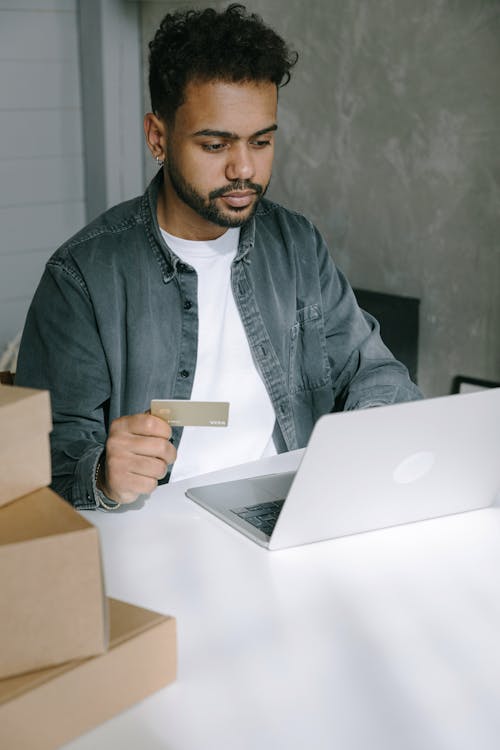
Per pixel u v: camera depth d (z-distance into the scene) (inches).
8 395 36.4
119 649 35.6
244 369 72.1
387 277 126.7
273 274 74.0
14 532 33.7
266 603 44.6
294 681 38.4
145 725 35.5
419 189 119.7
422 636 42.1
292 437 73.7
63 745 34.3
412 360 123.9
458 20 110.5
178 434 69.1
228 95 60.9
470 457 52.7
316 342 76.6
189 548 50.0
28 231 160.1
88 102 159.0
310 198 134.0
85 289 66.9
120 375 67.9
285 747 34.4
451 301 119.7
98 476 55.5
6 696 32.7
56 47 155.3
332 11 124.0
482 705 37.1
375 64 120.6
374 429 47.6
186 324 69.6
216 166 63.2
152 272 68.9
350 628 42.6
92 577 34.3
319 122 129.7
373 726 35.7
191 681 38.3
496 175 111.0
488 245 113.9
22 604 33.2
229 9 63.7
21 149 155.7
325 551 50.1
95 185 162.1
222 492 57.1
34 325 67.9
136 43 156.3
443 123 115.0
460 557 49.9
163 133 65.9
